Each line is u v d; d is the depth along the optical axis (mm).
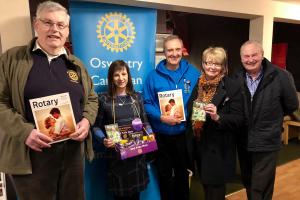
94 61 2209
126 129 2018
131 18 2322
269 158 2164
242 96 2074
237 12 3000
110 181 2053
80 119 1593
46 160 1486
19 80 1411
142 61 2404
